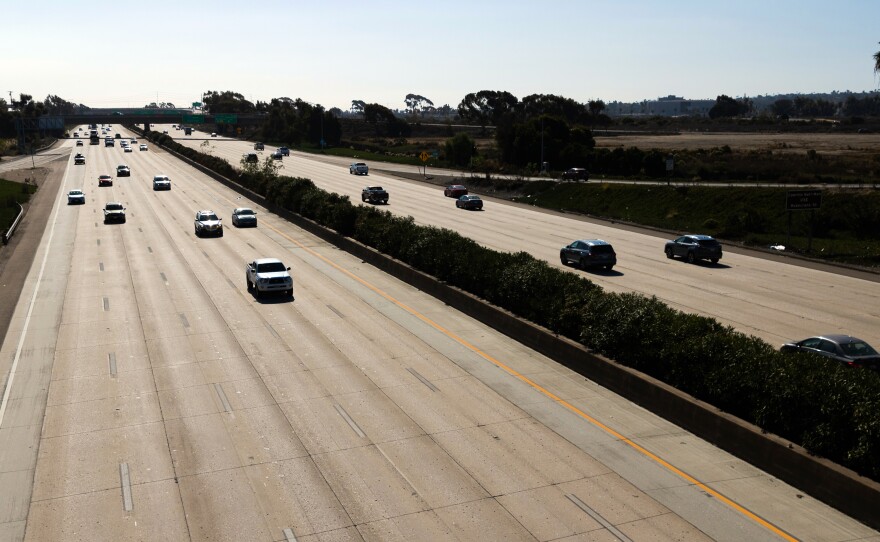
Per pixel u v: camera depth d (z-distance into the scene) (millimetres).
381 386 22172
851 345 20984
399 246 40344
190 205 70188
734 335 19922
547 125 100500
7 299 34188
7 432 19016
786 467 15875
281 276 33625
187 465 16906
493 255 32531
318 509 14820
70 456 17484
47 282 37719
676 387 19906
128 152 139250
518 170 94812
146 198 75375
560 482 15898
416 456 17266
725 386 18141
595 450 17562
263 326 29078
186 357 25172
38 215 63406
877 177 67312
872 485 14070
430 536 13758
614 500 15086
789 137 141875
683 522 14180
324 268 41344
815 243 49281
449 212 66562
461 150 108938
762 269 41500
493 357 25125
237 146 160875
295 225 58469
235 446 17922
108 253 45938
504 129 104250
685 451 17516
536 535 13766
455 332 28312
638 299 23703
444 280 34500
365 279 38438
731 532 13812
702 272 40406
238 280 38000
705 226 57094
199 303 32969
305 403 20781
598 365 22422
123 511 14828
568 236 53344
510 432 18672
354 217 49125
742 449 17062
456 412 20047
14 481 16266
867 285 37125
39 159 127500
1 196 73000
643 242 51125
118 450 17781
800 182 66062
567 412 20047
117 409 20484
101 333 28297
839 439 15172
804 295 34594
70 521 14461
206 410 20312
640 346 21500
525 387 22094
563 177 81188
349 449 17688
